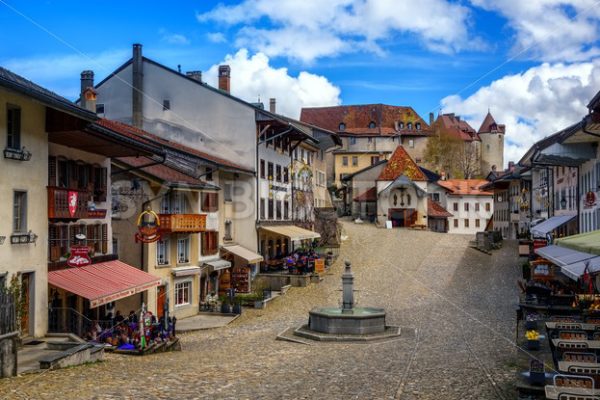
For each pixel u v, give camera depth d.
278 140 54.88
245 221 48.59
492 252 56.00
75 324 23.86
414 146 112.38
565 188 45.78
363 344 25.67
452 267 49.25
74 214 24.67
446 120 126.00
